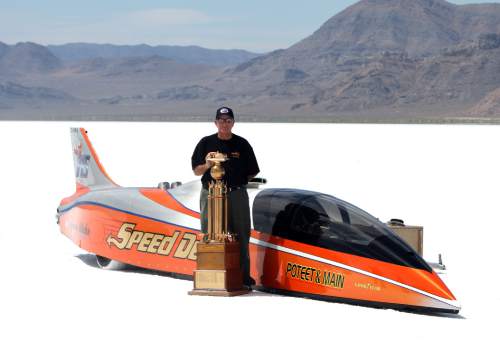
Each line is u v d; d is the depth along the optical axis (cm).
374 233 1015
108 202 1307
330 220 1048
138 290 1085
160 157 3831
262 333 848
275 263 1077
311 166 3334
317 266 1032
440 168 3291
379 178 2816
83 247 1329
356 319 919
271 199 1117
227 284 1053
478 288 1115
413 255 986
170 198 1239
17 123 9788
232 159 1091
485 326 897
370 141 5444
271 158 3834
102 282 1145
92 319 915
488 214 1912
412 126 9519
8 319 916
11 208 2047
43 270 1237
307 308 975
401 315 945
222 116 1087
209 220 1070
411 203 2125
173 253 1189
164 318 919
